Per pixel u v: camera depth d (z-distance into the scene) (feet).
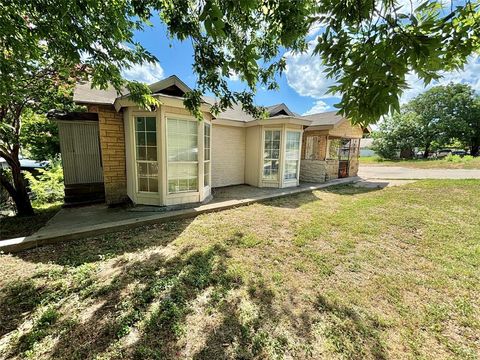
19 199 17.75
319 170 31.32
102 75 9.73
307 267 9.12
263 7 7.28
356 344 5.64
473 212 15.96
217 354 5.32
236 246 10.92
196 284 7.86
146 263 9.21
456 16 4.47
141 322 6.16
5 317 6.31
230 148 28.07
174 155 16.24
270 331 5.98
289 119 24.45
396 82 4.47
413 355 5.37
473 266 9.20
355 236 12.25
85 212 15.78
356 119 5.35
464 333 5.99
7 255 9.75
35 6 7.15
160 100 14.51
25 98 15.66
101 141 17.15
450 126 71.10
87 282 7.84
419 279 8.31
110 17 8.59
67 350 5.34
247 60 7.50
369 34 4.75
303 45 8.35
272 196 21.07
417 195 20.94
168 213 14.96
